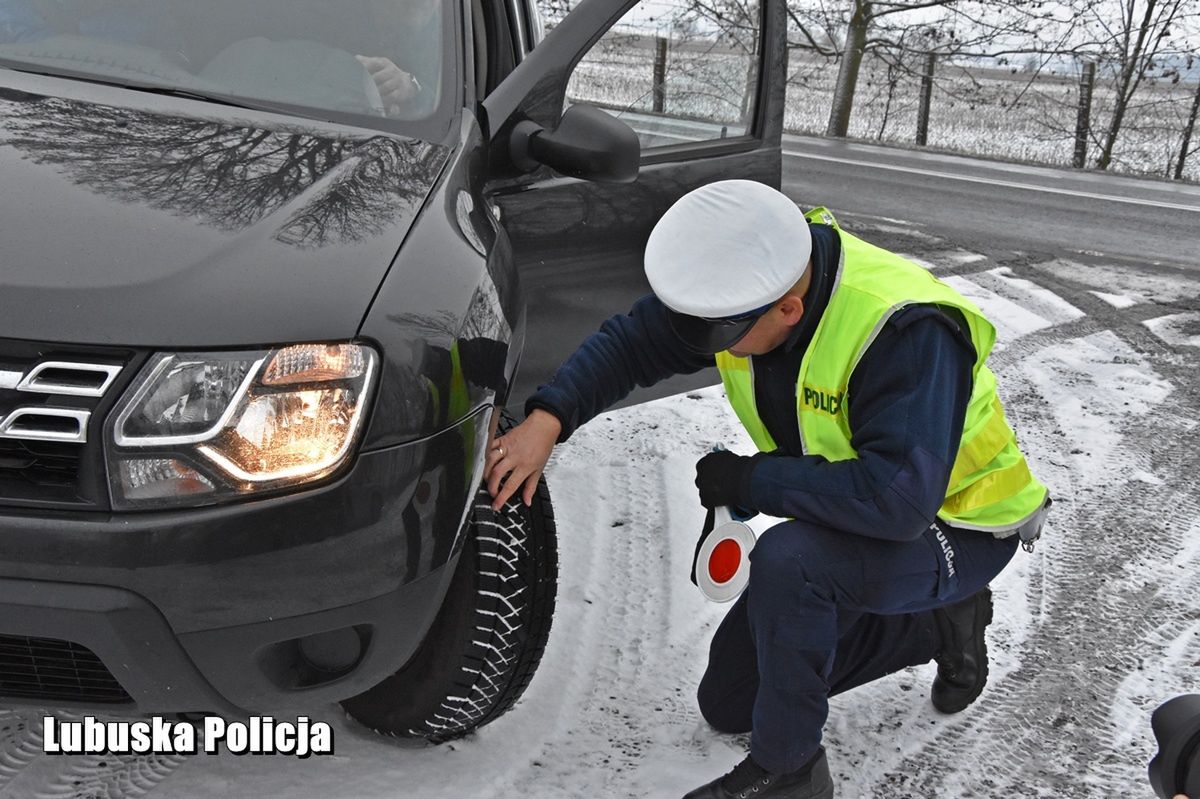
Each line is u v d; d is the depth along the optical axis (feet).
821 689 6.73
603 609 9.52
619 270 9.88
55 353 5.19
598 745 7.80
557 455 12.27
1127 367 17.02
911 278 6.29
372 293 5.75
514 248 8.95
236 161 6.52
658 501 11.48
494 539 6.75
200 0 8.36
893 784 7.75
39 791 6.84
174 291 5.37
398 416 5.63
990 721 8.52
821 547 6.47
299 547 5.40
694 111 10.36
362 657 5.98
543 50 8.57
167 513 5.22
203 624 5.35
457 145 7.82
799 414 6.42
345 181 6.55
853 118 51.55
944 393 6.07
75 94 7.11
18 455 5.29
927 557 6.73
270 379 5.35
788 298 6.06
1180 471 13.34
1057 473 12.95
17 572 5.17
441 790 7.13
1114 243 26.58
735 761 7.79
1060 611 10.09
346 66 8.21
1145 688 9.09
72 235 5.53
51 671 5.65
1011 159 44.96
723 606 9.77
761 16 10.78
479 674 6.93
